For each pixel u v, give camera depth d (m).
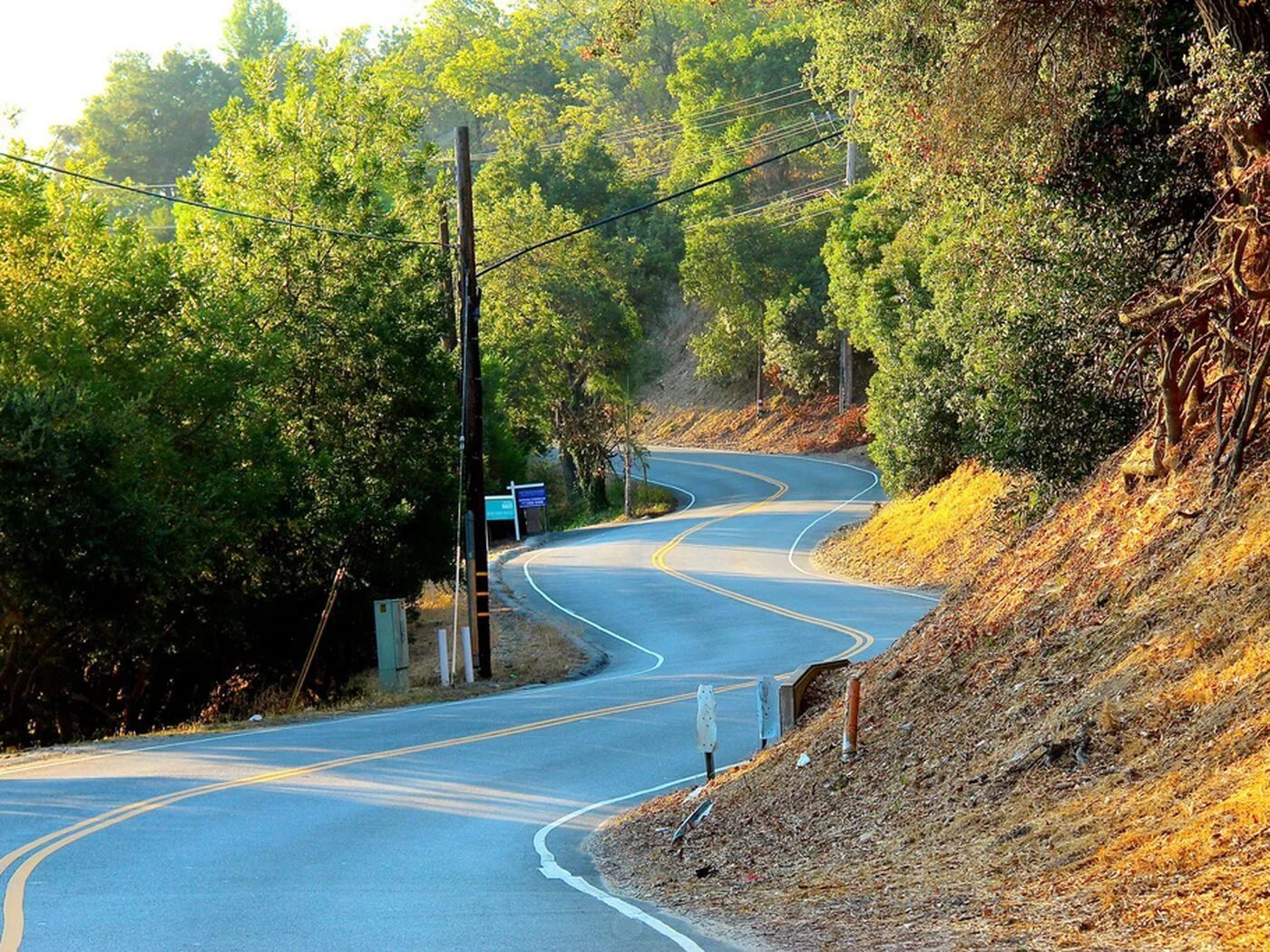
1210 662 15.32
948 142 26.91
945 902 12.73
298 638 52.75
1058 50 24.67
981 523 62.38
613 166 145.38
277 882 16.34
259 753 29.88
